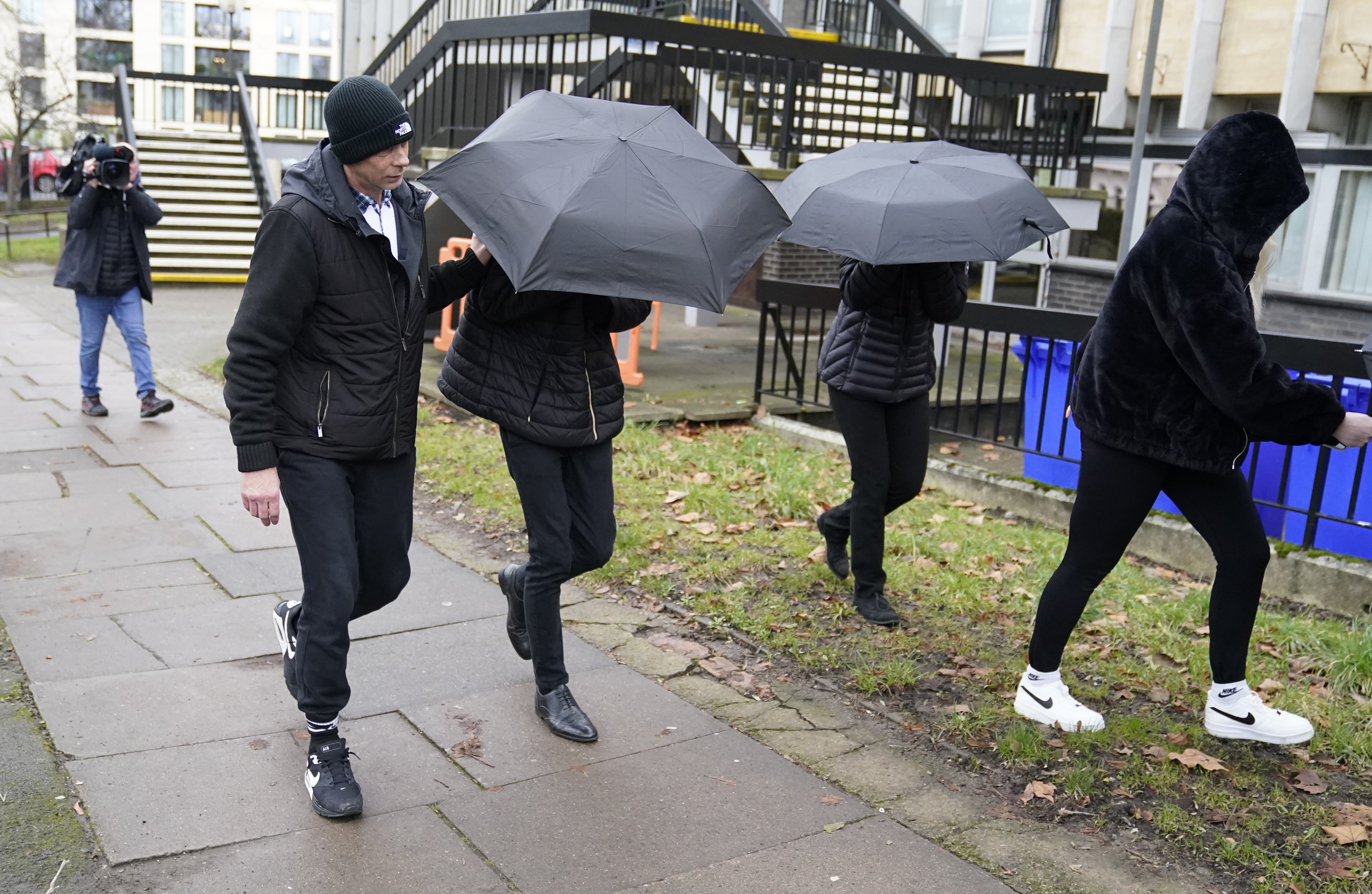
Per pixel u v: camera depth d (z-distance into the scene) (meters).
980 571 4.97
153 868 2.59
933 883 2.67
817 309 9.66
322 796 2.85
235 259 15.86
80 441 6.78
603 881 2.63
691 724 3.47
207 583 4.54
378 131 2.60
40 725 3.26
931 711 3.62
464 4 14.16
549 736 3.35
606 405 3.23
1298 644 4.13
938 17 13.83
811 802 3.03
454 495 5.86
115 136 18.59
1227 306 2.92
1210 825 2.96
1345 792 3.15
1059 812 3.01
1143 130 7.14
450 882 2.60
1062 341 5.94
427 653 3.91
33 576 4.54
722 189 2.88
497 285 3.04
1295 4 10.00
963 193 3.82
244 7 49.19
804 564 4.95
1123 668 3.96
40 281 15.27
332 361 2.74
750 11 12.40
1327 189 10.37
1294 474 5.16
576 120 3.00
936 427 6.59
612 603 4.48
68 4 45.62
